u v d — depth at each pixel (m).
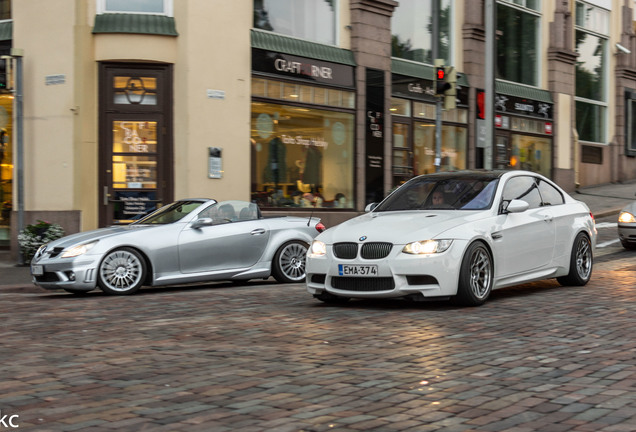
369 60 19.97
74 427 4.21
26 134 16.05
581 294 9.21
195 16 16.14
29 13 16.05
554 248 9.57
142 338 6.84
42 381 5.28
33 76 16.00
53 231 14.60
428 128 21.97
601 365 5.46
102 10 16.00
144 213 16.06
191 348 6.35
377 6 20.08
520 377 5.17
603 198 26.59
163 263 10.54
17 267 14.31
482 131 17.61
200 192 16.19
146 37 15.89
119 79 16.03
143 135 16.11
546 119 27.25
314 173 18.78
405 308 8.37
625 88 31.70
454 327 7.11
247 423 4.24
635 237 14.96
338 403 4.62
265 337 6.78
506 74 25.81
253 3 17.55
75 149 15.70
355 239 8.29
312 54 18.58
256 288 11.08
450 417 4.30
